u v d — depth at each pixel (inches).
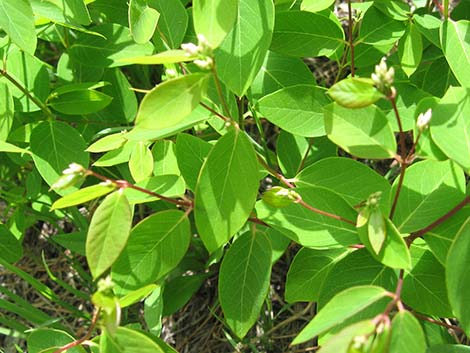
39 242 23.0
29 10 14.6
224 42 13.5
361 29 16.0
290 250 20.0
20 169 21.2
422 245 13.5
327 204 12.9
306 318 19.2
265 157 18.4
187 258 19.2
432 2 18.4
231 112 15.1
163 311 18.4
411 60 16.0
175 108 11.0
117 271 12.9
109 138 13.7
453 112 11.8
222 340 19.6
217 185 12.3
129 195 13.3
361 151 11.7
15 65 17.1
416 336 10.1
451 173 13.1
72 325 21.0
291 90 14.2
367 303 10.4
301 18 15.8
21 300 18.4
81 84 17.1
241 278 13.6
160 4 15.6
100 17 20.3
